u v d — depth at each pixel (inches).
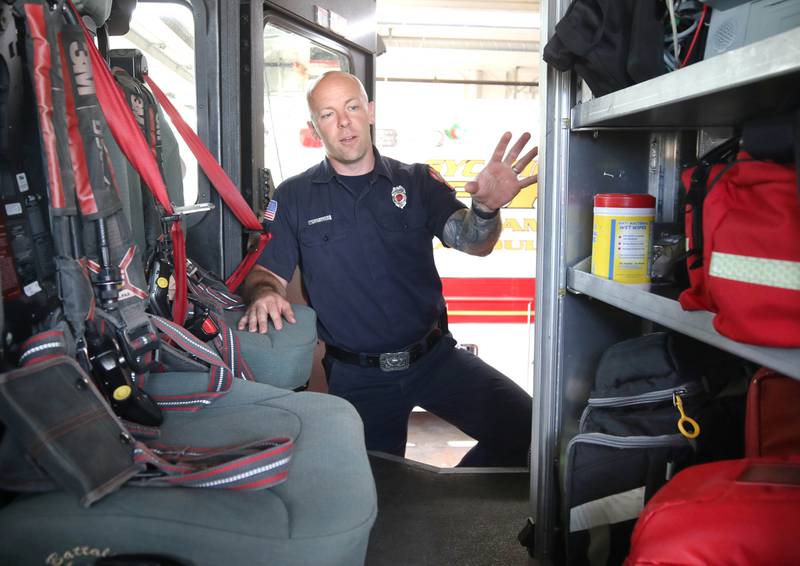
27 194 42.5
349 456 41.4
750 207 34.2
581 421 57.3
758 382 45.7
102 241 43.2
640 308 47.0
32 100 42.8
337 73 93.4
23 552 31.7
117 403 42.3
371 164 99.0
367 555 69.1
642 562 34.5
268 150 111.3
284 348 64.6
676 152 64.8
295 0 102.3
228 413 48.5
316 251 98.2
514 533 73.4
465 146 159.9
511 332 163.6
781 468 37.4
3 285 39.2
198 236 93.8
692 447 49.8
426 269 101.7
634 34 46.1
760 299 32.9
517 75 318.0
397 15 262.5
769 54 30.8
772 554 32.3
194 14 89.3
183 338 49.3
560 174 62.6
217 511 33.1
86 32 47.1
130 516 31.9
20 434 32.8
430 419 165.5
